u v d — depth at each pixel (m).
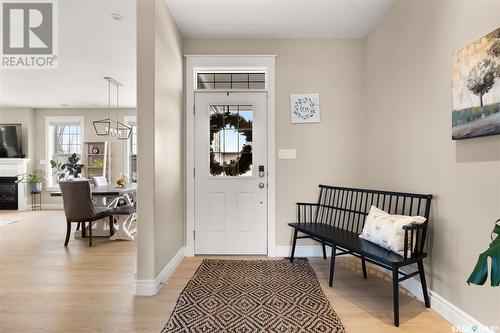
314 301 2.25
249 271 2.88
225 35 3.32
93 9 2.70
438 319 2.00
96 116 7.16
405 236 2.00
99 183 5.75
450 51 1.98
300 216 3.40
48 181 7.21
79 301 2.27
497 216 1.62
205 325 1.91
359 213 2.85
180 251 3.24
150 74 2.38
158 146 2.49
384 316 2.04
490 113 1.62
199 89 3.44
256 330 1.86
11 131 6.84
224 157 3.45
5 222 5.46
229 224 3.43
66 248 3.78
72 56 3.79
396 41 2.68
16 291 2.45
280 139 3.41
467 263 1.83
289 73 3.41
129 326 1.92
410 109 2.46
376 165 3.12
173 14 2.87
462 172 1.87
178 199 3.17
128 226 4.59
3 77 4.63
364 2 2.68
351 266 3.05
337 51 3.42
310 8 2.77
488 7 1.65
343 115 3.41
